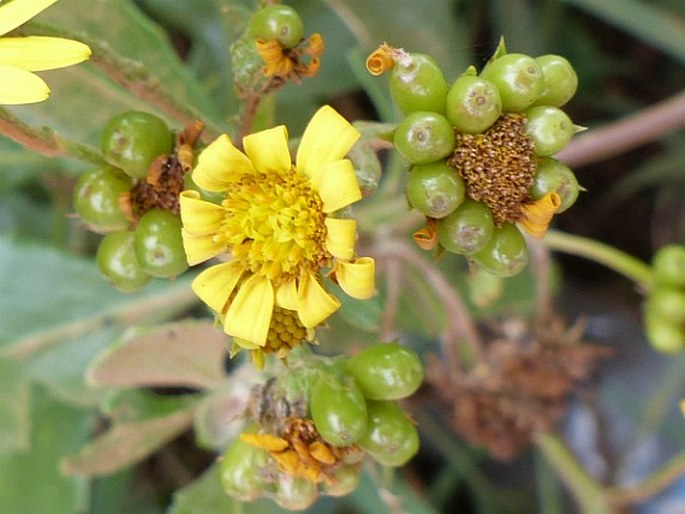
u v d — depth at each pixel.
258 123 0.12
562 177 0.10
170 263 0.10
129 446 0.15
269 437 0.10
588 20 0.21
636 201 0.22
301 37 0.10
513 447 0.16
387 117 0.15
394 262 0.15
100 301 0.16
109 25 0.13
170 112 0.11
